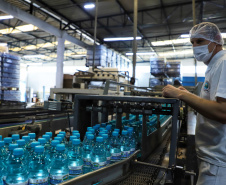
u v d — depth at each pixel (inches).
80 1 263.6
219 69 35.3
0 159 30.8
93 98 44.4
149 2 266.5
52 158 33.5
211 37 37.5
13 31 378.0
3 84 207.8
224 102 31.9
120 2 270.1
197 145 40.4
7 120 67.6
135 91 79.5
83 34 380.2
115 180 31.6
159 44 451.8
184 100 35.6
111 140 43.3
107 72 149.9
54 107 54.1
